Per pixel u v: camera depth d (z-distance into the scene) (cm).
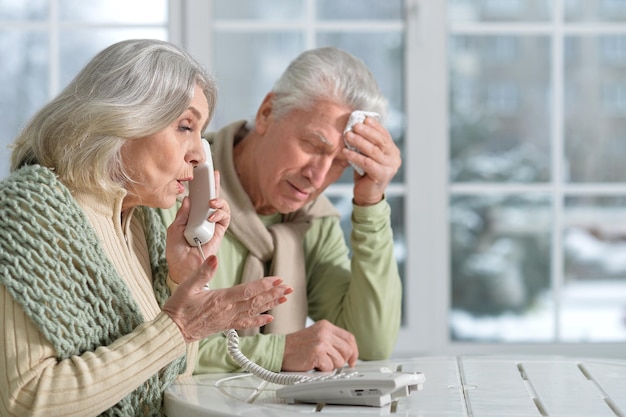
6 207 200
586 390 222
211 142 299
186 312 203
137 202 224
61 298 198
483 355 281
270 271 290
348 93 278
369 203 295
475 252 479
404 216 468
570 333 481
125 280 220
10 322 194
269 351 256
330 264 307
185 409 205
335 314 303
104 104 208
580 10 477
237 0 468
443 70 466
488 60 477
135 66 213
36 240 198
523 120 479
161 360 201
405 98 468
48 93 466
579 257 481
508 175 479
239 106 470
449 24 474
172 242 237
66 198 205
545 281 481
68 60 467
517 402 208
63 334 197
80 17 467
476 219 479
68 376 192
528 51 477
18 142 219
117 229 222
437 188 466
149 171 217
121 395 197
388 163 286
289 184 282
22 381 191
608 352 464
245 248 289
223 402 207
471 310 480
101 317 205
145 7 468
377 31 470
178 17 461
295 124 278
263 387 229
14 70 466
